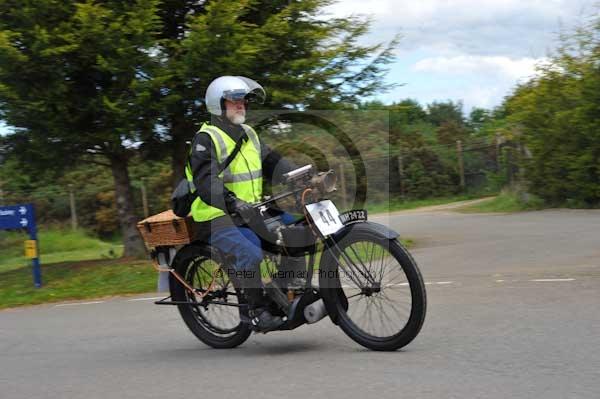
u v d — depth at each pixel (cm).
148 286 1386
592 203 2262
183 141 1717
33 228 1506
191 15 1577
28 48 1462
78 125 1572
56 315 1177
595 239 1521
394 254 761
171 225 875
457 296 1064
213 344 880
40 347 941
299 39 1678
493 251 1480
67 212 3438
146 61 1494
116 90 1527
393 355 759
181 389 694
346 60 1752
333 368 726
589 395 604
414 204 3553
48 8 1454
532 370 678
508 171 2709
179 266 898
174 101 1528
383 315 786
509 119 2431
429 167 3684
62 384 745
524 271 1233
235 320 881
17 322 1139
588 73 2245
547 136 2305
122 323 1066
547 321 870
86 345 938
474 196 3588
